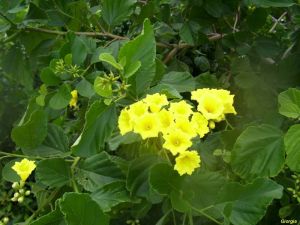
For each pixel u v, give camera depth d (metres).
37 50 0.54
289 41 0.59
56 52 0.51
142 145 0.37
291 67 0.52
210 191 0.35
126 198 0.35
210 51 0.67
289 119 0.47
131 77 0.36
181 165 0.33
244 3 0.52
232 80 0.58
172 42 0.63
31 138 0.40
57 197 0.40
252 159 0.36
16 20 0.52
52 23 0.53
